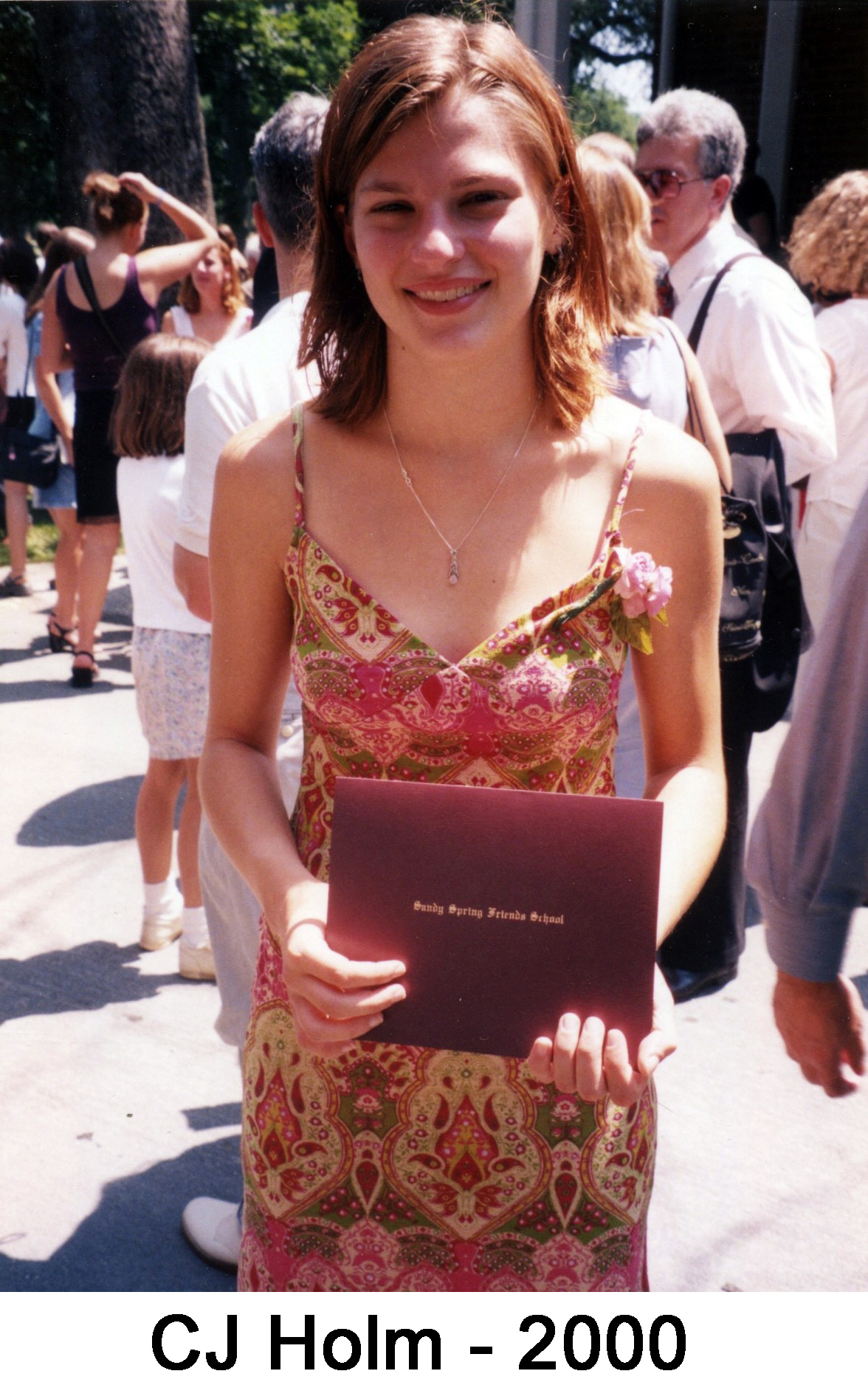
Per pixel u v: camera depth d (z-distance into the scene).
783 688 2.93
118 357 4.53
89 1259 2.30
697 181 2.93
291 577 1.41
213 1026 3.09
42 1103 2.78
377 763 1.37
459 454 1.37
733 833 3.07
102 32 5.06
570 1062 1.20
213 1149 2.64
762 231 4.55
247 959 2.13
